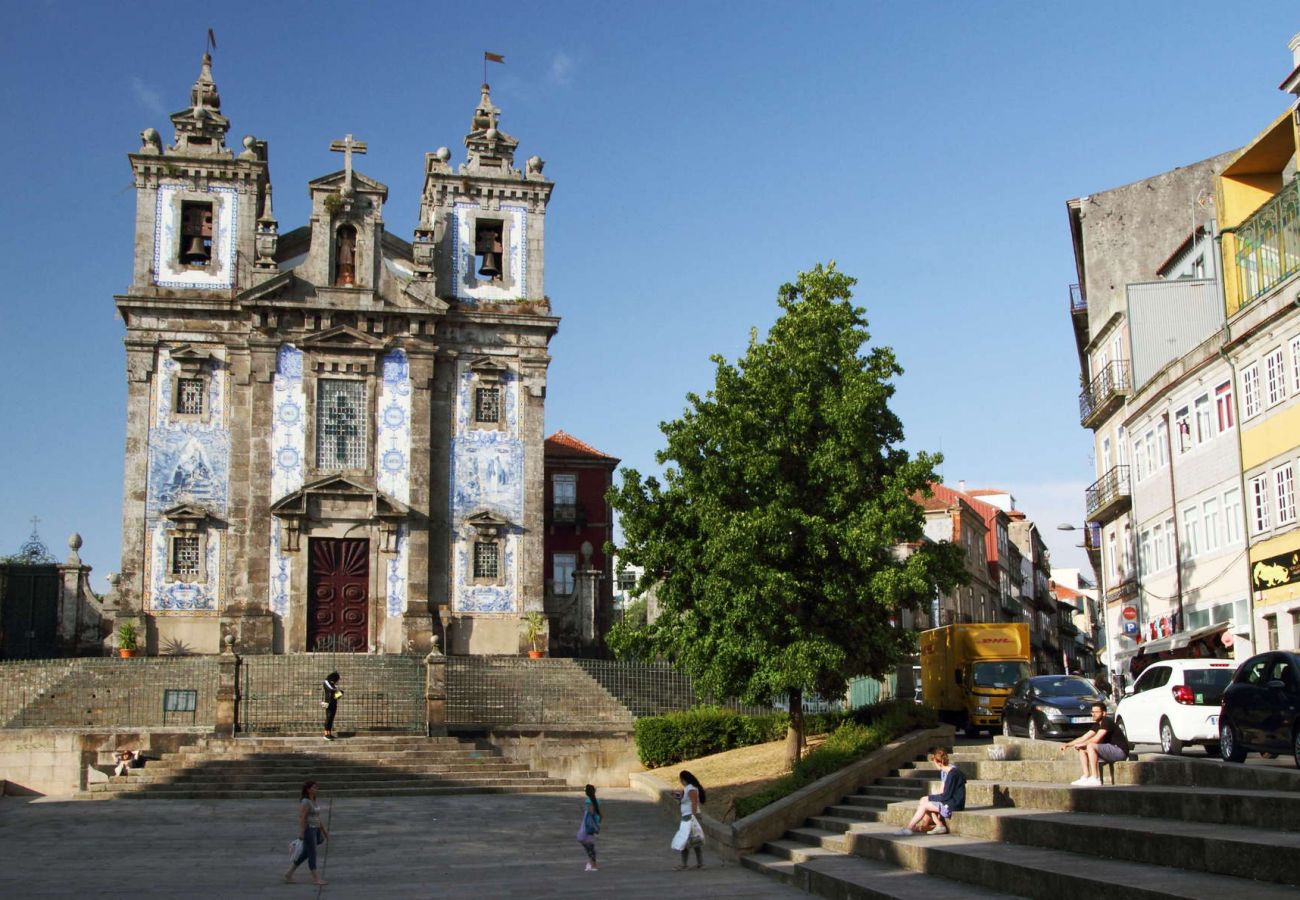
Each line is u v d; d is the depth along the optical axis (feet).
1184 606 124.77
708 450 95.14
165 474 143.23
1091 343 158.61
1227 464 114.73
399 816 90.94
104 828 84.17
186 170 149.48
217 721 112.16
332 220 150.30
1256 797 44.60
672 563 97.09
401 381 149.38
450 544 148.66
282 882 63.93
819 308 94.99
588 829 68.74
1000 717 115.96
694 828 69.31
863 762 78.84
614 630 99.19
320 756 107.86
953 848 52.42
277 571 142.72
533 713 125.18
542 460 152.46
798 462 93.56
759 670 90.68
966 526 238.07
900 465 92.84
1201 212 154.10
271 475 144.66
